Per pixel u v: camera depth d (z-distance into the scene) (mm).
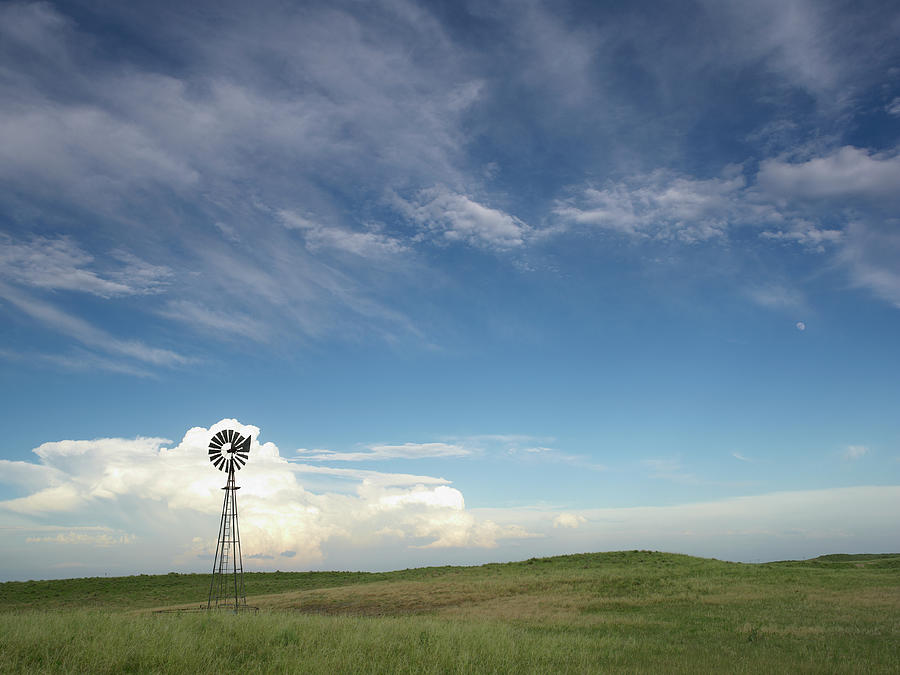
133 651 17062
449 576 68938
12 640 17484
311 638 20734
